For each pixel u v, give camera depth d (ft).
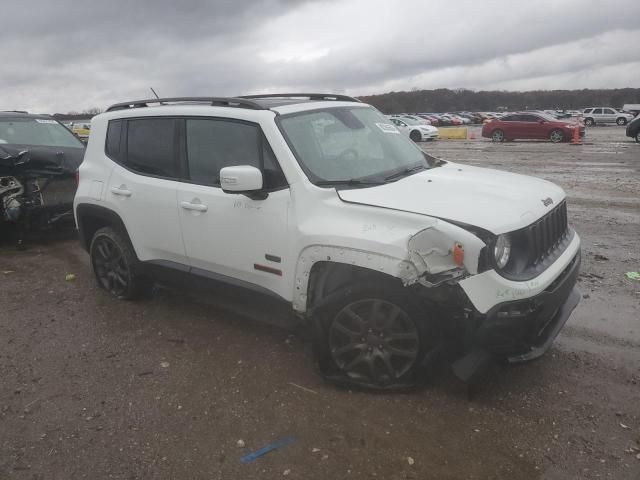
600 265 19.86
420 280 10.27
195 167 14.24
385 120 15.69
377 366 11.63
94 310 16.96
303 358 13.46
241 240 13.10
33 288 19.29
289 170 12.22
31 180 24.07
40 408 11.72
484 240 10.15
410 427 10.61
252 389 12.16
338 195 11.64
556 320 12.05
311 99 15.62
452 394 11.63
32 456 10.17
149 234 15.43
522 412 10.97
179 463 9.86
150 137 15.42
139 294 17.21
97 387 12.49
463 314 10.31
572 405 11.16
